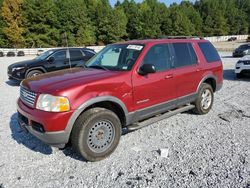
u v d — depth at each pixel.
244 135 4.93
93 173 3.71
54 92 3.67
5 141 4.78
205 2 109.94
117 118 4.20
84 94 3.80
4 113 6.52
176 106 5.35
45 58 11.31
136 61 4.48
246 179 3.47
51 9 60.22
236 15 114.50
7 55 38.69
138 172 3.71
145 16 82.56
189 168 3.78
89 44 68.88
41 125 3.72
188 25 89.00
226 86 9.85
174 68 5.18
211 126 5.45
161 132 5.15
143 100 4.56
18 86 10.74
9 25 56.38
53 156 4.22
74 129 3.84
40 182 3.51
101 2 80.38
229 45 56.72
